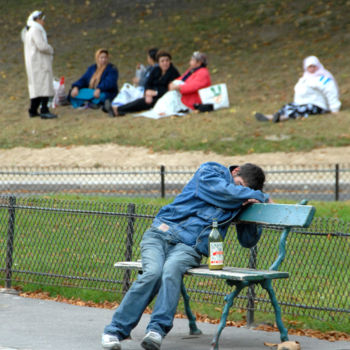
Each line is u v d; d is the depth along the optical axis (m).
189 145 61.47
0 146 65.44
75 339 19.11
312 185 49.28
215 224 18.53
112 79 74.88
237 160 57.66
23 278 26.55
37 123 72.62
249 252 22.89
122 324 17.77
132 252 25.47
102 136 65.69
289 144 59.91
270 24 108.94
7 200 28.38
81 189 49.69
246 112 70.88
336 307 21.73
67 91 88.12
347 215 35.84
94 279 24.58
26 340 18.89
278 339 19.41
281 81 83.94
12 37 114.50
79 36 113.38
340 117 65.94
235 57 97.81
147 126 68.00
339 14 108.44
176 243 18.91
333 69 86.69
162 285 17.75
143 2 125.56
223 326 17.52
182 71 93.50
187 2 123.56
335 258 23.39
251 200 18.81
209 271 18.02
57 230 27.78
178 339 19.42
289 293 22.72
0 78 95.94
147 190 48.56
